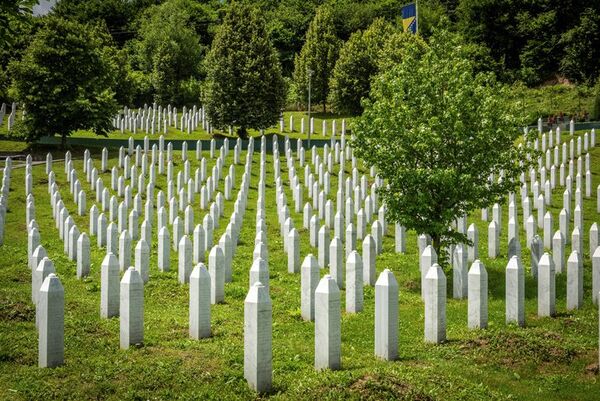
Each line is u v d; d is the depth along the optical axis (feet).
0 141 153.28
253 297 31.73
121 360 35.09
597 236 71.77
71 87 144.66
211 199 106.11
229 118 176.14
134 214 80.94
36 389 30.30
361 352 39.52
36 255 46.39
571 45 279.28
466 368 35.60
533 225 80.74
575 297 53.16
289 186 115.34
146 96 276.21
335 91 227.61
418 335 43.80
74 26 145.89
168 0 374.63
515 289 46.32
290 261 67.36
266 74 176.86
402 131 63.72
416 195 63.98
